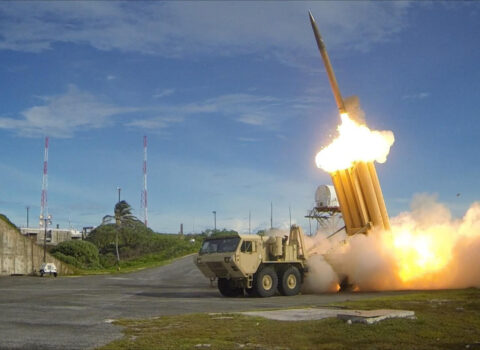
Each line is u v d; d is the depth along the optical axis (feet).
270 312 49.75
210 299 73.31
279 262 79.56
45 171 309.63
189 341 35.01
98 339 36.40
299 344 33.71
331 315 46.19
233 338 35.88
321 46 87.61
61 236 326.44
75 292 91.56
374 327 38.11
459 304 52.85
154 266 232.73
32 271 195.11
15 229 190.49
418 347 32.55
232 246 76.69
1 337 37.52
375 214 88.28
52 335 38.29
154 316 50.26
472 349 32.07
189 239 325.83
